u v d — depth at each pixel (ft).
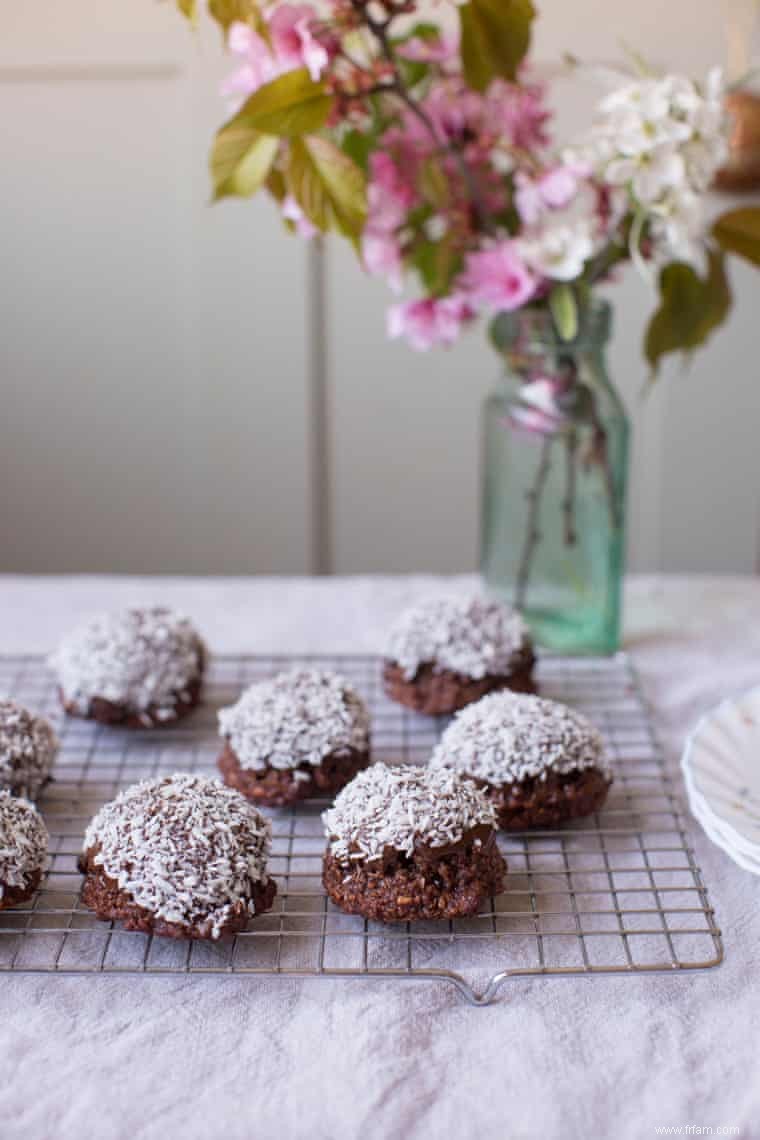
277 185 2.40
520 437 2.61
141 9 3.70
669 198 2.32
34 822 2.04
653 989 1.90
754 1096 1.75
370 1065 1.79
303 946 1.96
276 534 4.22
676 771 2.34
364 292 3.96
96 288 3.94
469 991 1.88
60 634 2.80
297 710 2.26
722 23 3.68
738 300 3.92
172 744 2.41
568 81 3.75
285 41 2.25
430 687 2.46
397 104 2.49
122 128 3.80
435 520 4.22
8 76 3.76
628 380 4.02
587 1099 1.75
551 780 2.17
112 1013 1.87
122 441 4.09
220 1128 1.72
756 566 4.22
